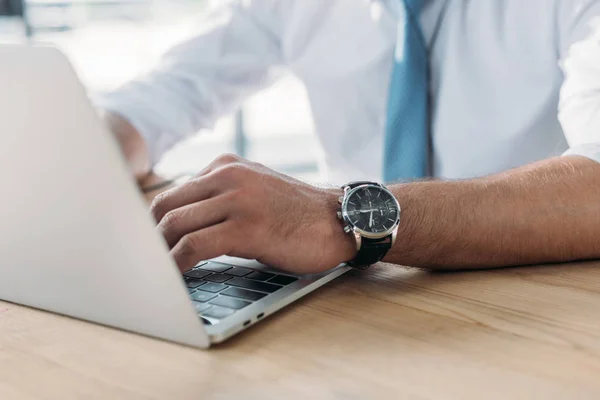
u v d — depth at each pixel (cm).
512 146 146
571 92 109
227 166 72
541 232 75
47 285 60
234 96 182
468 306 63
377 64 164
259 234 67
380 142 168
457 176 149
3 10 343
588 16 128
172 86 164
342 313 61
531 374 49
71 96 47
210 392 47
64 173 51
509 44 144
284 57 179
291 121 455
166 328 54
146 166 143
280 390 47
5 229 58
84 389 47
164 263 51
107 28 386
